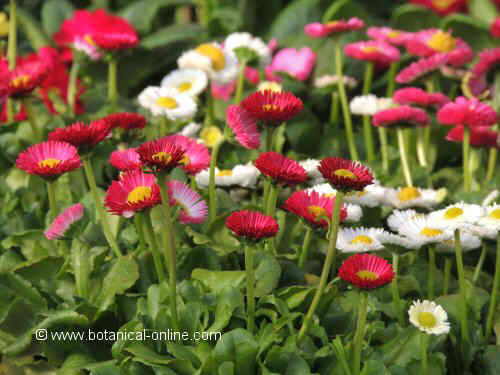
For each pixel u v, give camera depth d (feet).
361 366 3.52
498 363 3.64
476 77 4.80
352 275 3.36
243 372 3.49
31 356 3.65
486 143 4.41
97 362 3.62
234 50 4.61
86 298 3.71
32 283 3.80
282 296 3.66
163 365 3.50
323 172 3.38
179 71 4.56
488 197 4.03
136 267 3.69
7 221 4.07
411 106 4.45
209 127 4.50
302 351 3.53
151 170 3.36
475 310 3.78
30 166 3.61
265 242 3.82
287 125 4.84
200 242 3.80
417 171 4.51
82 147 3.62
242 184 4.01
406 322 3.74
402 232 3.70
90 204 4.01
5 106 4.83
